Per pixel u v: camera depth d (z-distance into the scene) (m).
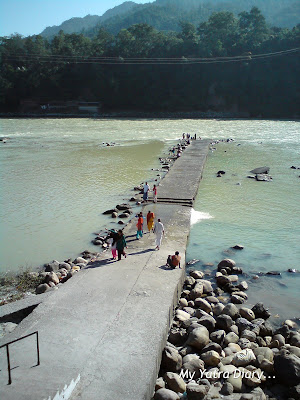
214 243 18.89
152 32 126.75
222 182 32.09
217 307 12.59
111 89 116.88
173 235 17.92
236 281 14.95
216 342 10.62
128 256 14.98
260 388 8.92
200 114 109.75
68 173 34.41
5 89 114.44
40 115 105.94
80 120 90.50
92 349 8.80
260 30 124.69
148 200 24.92
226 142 56.31
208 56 118.31
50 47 138.38
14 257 17.00
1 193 27.53
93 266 13.86
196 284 14.23
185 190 26.92
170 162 39.19
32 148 48.31
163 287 12.18
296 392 8.66
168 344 10.20
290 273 15.73
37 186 29.66
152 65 116.00
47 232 20.03
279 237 19.75
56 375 7.86
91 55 123.50
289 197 27.55
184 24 130.38
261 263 16.69
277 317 12.45
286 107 108.69
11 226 20.88
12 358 8.41
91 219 22.03
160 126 78.19
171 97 117.00
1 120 88.31
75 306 10.82
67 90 121.62
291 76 109.00
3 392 7.30
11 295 13.41
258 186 30.78
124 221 21.56
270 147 51.47
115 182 31.06
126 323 9.97
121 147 49.88
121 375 7.96
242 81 113.12
